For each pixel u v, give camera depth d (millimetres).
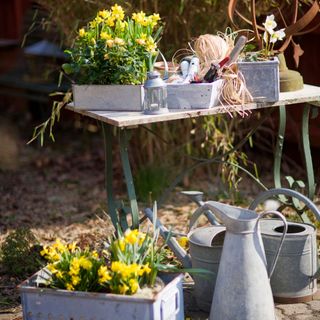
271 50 5418
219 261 4883
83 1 6844
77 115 8258
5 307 5273
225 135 7305
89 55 4949
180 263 5578
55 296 4488
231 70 5070
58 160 9484
